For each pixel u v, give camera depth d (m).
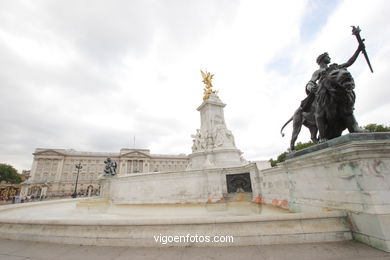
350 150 3.91
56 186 84.69
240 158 18.86
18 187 80.12
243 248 4.02
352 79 4.49
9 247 4.62
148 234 4.49
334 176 4.57
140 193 14.26
